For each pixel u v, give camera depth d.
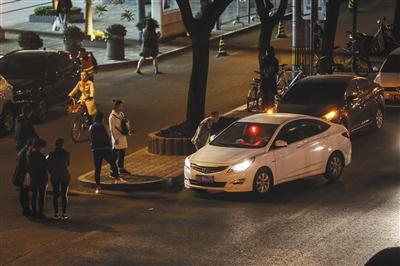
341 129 24.31
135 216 20.34
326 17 40.12
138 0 48.81
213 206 21.27
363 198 21.61
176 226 19.20
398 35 50.47
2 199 22.52
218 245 17.41
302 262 15.97
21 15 55.78
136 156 26.91
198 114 27.58
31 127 23.48
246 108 34.44
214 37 52.22
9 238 18.45
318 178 24.44
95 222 19.78
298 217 19.75
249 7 57.16
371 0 72.00
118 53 44.34
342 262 15.92
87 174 24.61
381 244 17.17
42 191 20.19
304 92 29.42
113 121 23.91
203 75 27.38
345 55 46.75
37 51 34.41
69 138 30.12
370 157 26.81
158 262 16.25
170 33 51.06
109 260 16.48
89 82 29.89
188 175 22.48
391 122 32.44
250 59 46.12
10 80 32.50
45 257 16.84
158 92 37.81
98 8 49.34
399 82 34.56
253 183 21.91
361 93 29.98
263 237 17.94
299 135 23.27
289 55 47.31
